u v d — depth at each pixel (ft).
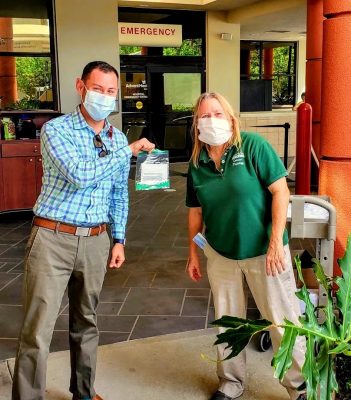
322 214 9.40
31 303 7.91
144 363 10.57
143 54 39.52
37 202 8.10
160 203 26.86
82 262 8.13
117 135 8.37
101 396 9.46
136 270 16.63
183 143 41.39
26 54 26.48
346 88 12.14
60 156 7.59
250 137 8.19
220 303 8.96
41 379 7.97
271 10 35.73
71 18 26.94
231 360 9.12
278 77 50.70
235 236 8.43
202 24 40.70
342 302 6.20
